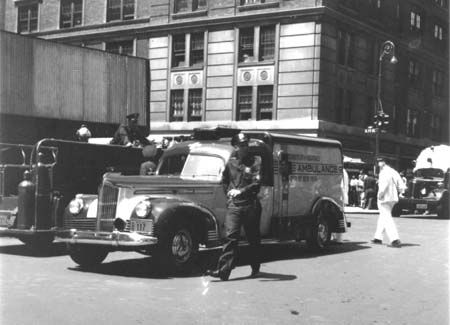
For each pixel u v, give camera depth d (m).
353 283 8.20
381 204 13.09
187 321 5.77
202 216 8.82
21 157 12.29
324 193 11.97
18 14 41.94
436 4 44.22
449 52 42.97
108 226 8.56
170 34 35.09
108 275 8.52
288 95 31.00
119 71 19.12
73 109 17.77
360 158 34.00
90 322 5.62
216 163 9.63
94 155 11.41
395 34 38.28
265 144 9.80
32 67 16.80
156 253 8.30
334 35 31.38
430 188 24.42
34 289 7.18
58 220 10.73
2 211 10.95
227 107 32.91
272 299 6.97
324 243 11.82
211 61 33.50
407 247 12.70
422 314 6.38
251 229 8.45
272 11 31.44
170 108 35.12
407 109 40.31
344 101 32.78
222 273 8.09
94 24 38.19
